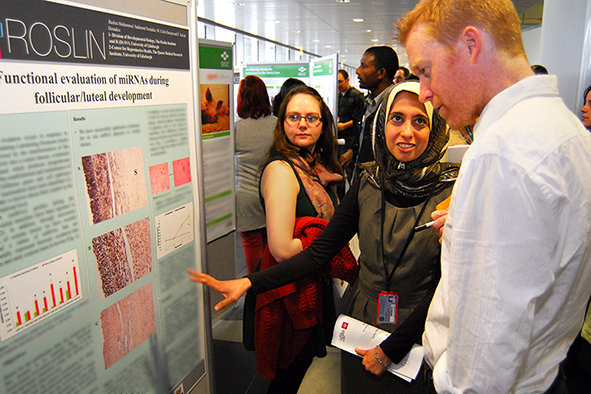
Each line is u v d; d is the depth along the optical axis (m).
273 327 1.47
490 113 0.73
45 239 0.73
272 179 1.48
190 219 1.16
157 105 1.00
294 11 8.49
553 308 0.73
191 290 1.19
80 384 0.83
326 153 1.72
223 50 2.54
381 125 1.20
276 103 3.89
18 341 0.70
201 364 1.26
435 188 1.16
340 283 1.71
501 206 0.66
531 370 0.79
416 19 0.81
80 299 0.82
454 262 0.73
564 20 2.47
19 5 0.66
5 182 0.66
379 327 1.21
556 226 0.65
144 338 1.01
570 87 2.48
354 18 9.58
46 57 0.71
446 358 0.81
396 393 1.17
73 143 0.78
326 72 4.49
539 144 0.65
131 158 0.92
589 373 1.49
